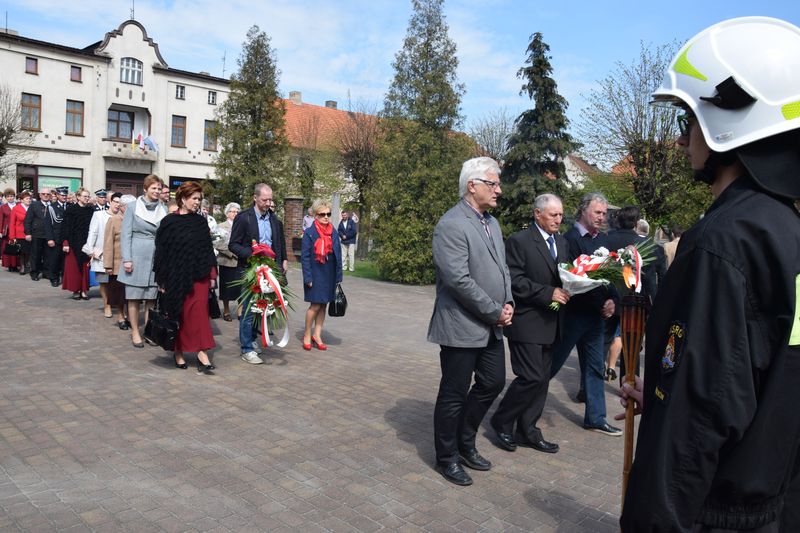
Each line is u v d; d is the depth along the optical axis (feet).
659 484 4.21
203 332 20.90
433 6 60.23
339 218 70.64
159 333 20.53
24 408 16.57
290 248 78.54
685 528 4.19
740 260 4.11
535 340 14.67
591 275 13.66
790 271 4.04
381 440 15.55
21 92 107.55
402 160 58.18
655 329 4.58
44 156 110.93
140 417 16.33
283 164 92.02
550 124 66.44
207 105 130.82
